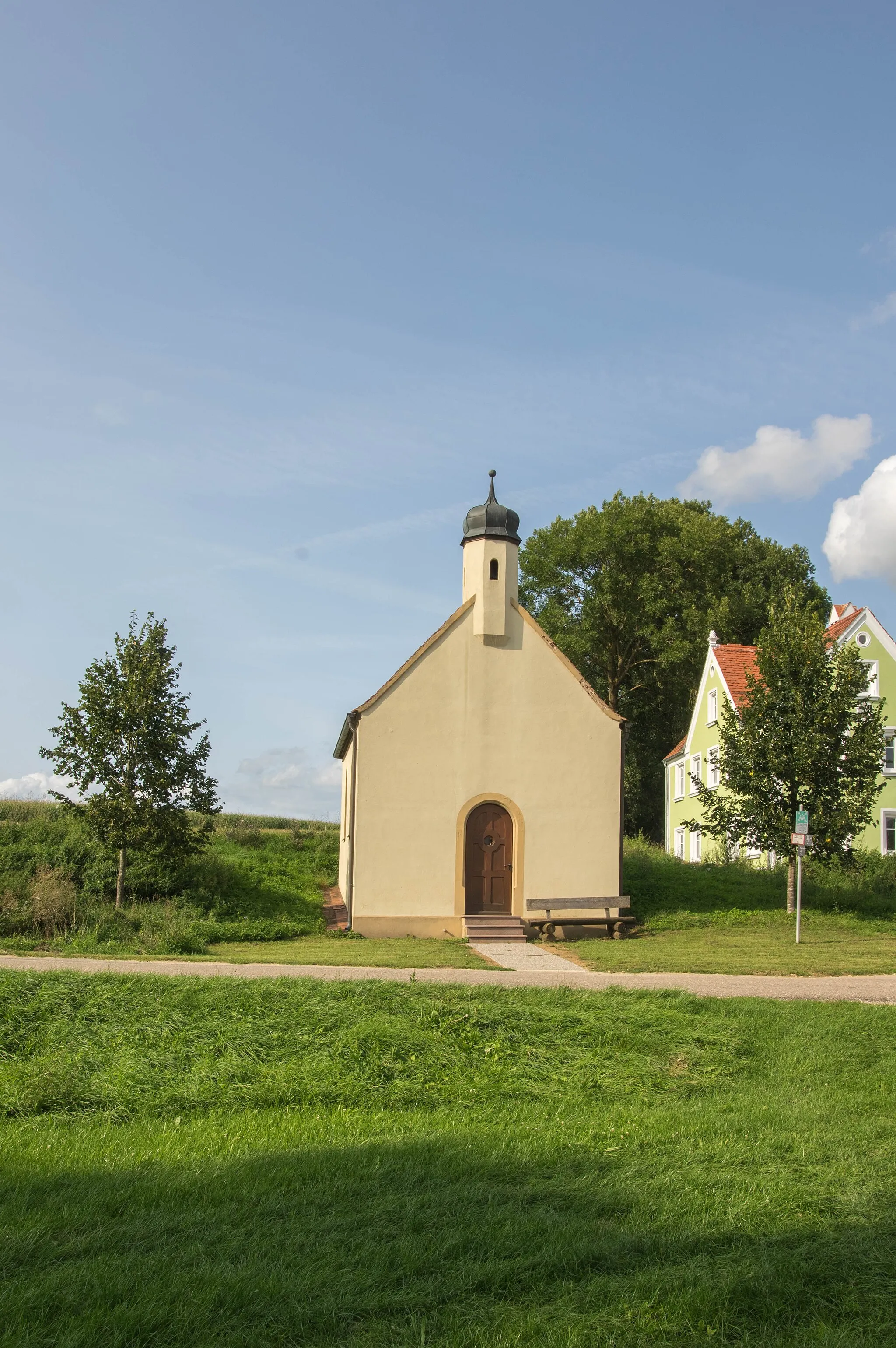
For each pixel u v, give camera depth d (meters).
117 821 22.27
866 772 24.41
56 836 25.84
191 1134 8.55
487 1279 5.74
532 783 23.75
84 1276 5.68
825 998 13.54
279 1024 11.19
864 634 35.56
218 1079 9.87
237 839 34.41
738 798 27.00
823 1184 7.33
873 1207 6.93
